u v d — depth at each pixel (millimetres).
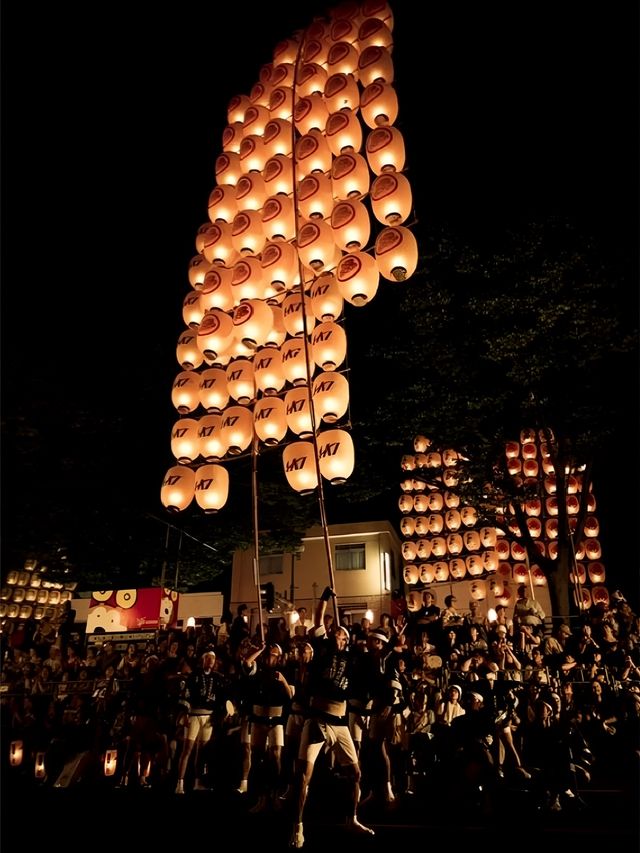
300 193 10734
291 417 10484
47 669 13617
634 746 9523
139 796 8688
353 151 10984
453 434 17219
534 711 9008
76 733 10305
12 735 11906
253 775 9031
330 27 12750
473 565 20016
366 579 26156
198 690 8758
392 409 18094
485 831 6539
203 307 11570
